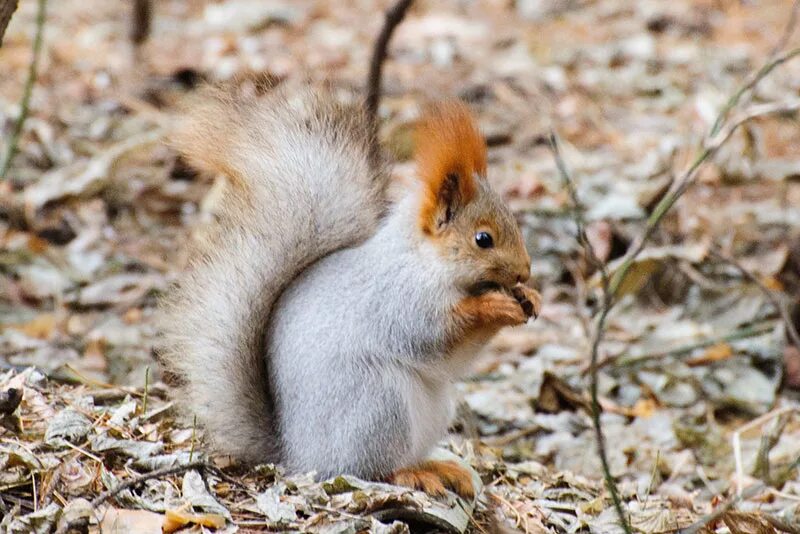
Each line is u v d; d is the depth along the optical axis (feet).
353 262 23.53
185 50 62.95
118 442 23.50
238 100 24.23
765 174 49.11
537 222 44.42
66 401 25.84
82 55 60.80
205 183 47.11
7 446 22.71
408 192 24.03
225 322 23.77
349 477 22.48
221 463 23.91
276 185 23.84
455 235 23.34
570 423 33.99
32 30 64.44
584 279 42.04
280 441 23.49
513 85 59.26
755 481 30.55
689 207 46.03
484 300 23.15
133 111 53.42
